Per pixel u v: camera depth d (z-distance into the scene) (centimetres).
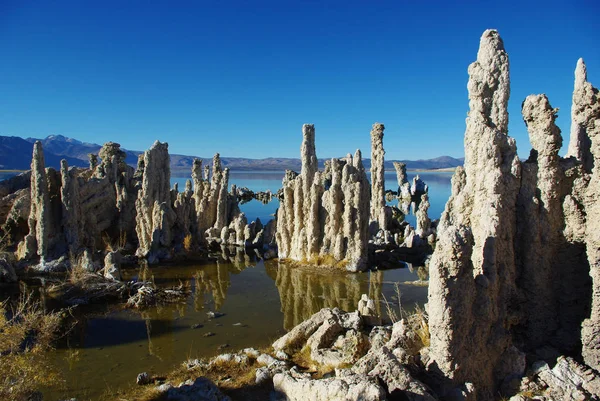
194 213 5662
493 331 1360
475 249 1497
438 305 1248
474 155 1572
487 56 1611
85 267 3441
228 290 3447
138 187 5516
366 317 2228
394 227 5825
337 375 1449
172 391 1554
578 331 1447
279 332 2506
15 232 4597
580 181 1453
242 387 1630
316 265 4034
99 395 1753
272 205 10775
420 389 1191
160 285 3569
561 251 1479
